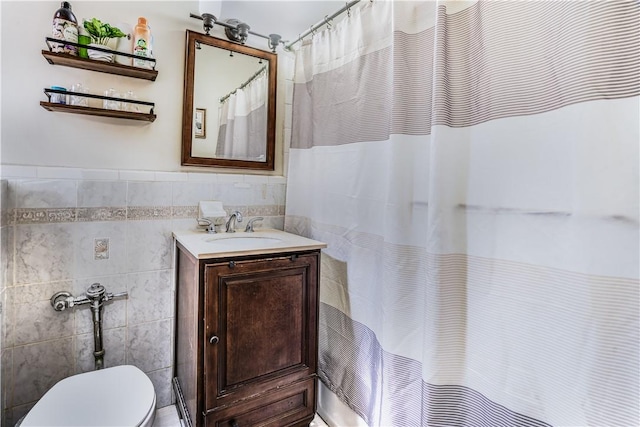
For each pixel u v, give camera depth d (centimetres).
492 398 91
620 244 67
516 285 86
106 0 136
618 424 67
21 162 124
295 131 179
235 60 167
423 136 111
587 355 71
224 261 114
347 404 143
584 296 71
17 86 122
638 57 65
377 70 131
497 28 90
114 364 143
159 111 150
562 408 75
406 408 111
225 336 116
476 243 95
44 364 129
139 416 100
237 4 158
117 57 132
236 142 170
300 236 164
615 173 67
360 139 139
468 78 98
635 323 65
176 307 151
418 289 111
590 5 70
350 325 143
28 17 123
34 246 125
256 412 124
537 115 81
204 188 162
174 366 155
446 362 98
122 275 144
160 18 148
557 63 77
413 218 113
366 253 135
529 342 83
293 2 156
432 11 109
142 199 147
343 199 148
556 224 77
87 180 135
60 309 129
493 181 91
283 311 129
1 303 115
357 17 140
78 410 101
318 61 163
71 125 132
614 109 68
